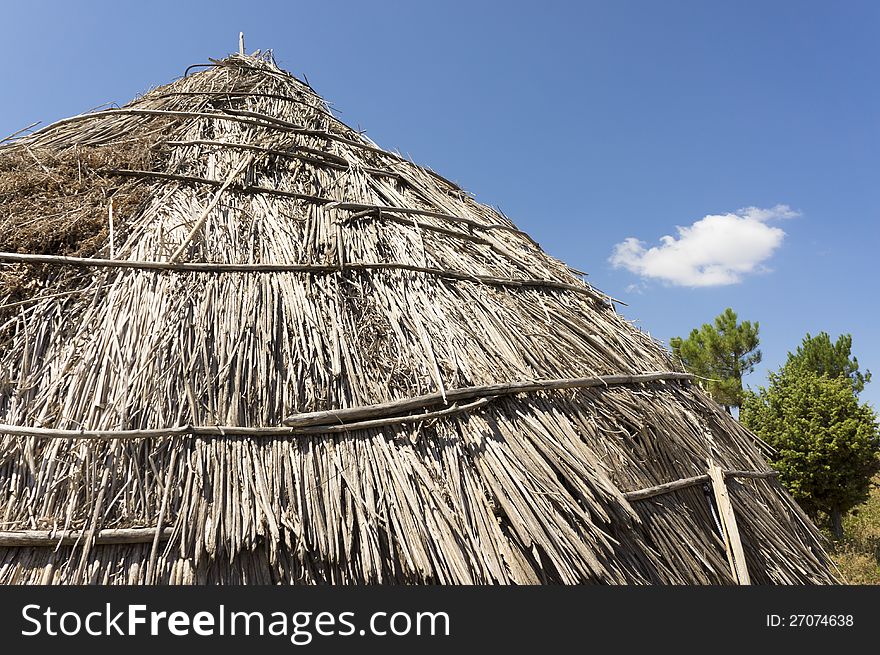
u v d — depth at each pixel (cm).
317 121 629
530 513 338
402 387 371
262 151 537
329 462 334
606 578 340
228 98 619
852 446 1475
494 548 324
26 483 305
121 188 464
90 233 415
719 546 424
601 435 412
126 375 338
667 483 423
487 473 349
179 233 427
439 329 412
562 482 366
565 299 537
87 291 380
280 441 335
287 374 359
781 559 452
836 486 1498
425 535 318
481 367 398
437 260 475
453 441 357
